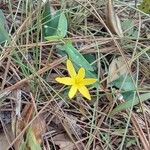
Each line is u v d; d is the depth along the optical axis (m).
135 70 0.18
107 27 0.18
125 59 0.17
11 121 0.15
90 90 0.17
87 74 0.17
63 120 0.16
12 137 0.15
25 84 0.16
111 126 0.16
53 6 0.19
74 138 0.16
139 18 0.19
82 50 0.18
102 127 0.16
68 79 0.15
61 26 0.17
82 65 0.17
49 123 0.16
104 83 0.17
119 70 0.17
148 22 0.20
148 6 0.19
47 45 0.18
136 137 0.16
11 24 0.18
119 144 0.16
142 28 0.20
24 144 0.14
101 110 0.16
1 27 0.15
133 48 0.18
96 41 0.18
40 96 0.16
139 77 0.18
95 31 0.19
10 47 0.16
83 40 0.18
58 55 0.17
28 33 0.17
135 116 0.16
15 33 0.17
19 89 0.16
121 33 0.19
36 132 0.15
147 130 0.16
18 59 0.16
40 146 0.15
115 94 0.17
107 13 0.19
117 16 0.19
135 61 0.18
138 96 0.16
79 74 0.15
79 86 0.15
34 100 0.16
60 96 0.16
